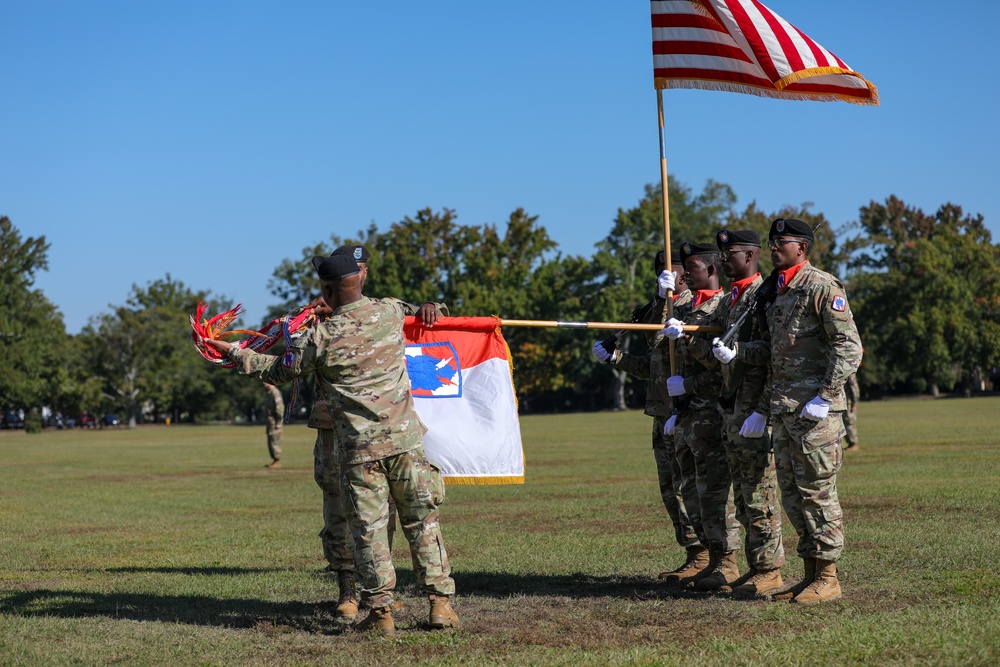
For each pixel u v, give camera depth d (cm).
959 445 2234
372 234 8900
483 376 786
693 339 766
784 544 953
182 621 702
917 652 534
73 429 8862
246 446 3766
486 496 1502
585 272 8256
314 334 654
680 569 815
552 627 648
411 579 859
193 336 681
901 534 958
